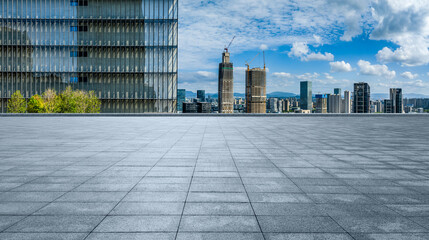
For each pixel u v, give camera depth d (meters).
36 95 56.16
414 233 3.88
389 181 6.53
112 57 59.41
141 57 59.44
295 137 14.76
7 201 5.09
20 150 10.58
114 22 59.09
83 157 9.24
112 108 59.75
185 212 4.60
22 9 58.66
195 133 16.58
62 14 58.97
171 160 8.79
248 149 10.88
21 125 22.34
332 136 15.28
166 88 59.91
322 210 4.73
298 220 4.31
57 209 4.70
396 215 4.52
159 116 37.12
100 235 3.77
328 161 8.73
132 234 3.81
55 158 9.09
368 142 12.98
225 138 14.25
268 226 4.09
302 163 8.43
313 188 5.96
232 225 4.12
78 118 32.47
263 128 20.11
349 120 30.22
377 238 3.74
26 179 6.57
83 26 59.12
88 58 59.34
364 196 5.46
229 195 5.47
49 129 19.03
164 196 5.39
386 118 33.97
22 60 59.00
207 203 5.02
